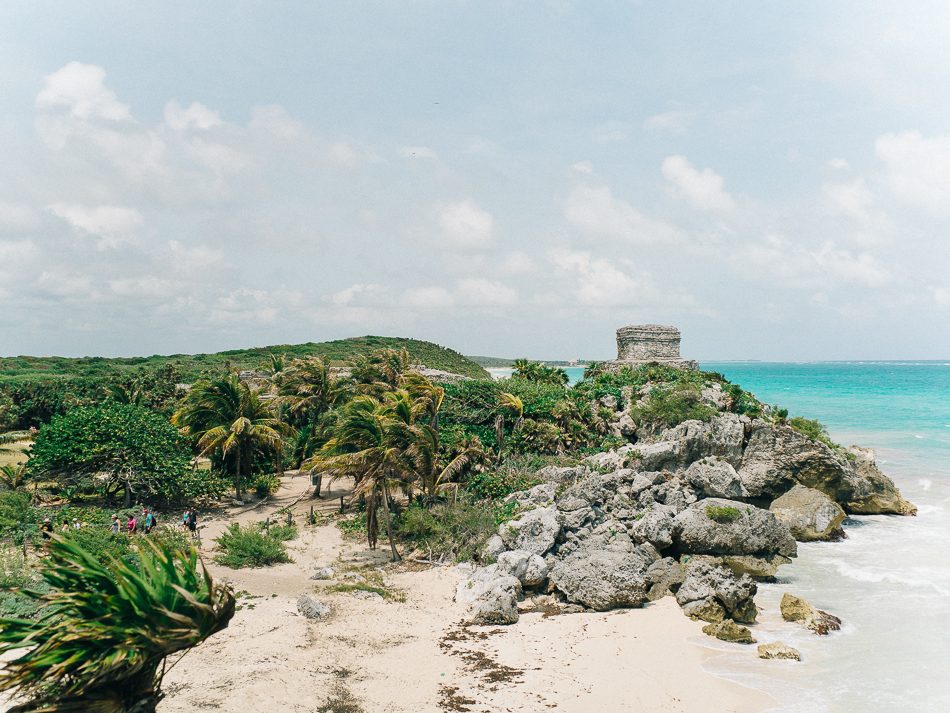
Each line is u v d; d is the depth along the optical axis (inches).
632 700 835.4
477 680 882.1
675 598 1234.0
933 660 960.3
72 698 479.5
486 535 1461.6
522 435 2226.9
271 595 1176.2
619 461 1948.8
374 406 1749.5
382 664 916.6
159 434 1882.4
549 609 1194.6
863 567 1438.2
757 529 1481.3
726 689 871.7
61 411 3486.7
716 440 1999.3
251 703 747.4
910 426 4097.0
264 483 2222.0
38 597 498.0
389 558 1478.8
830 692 864.9
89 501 1893.5
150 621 502.9
